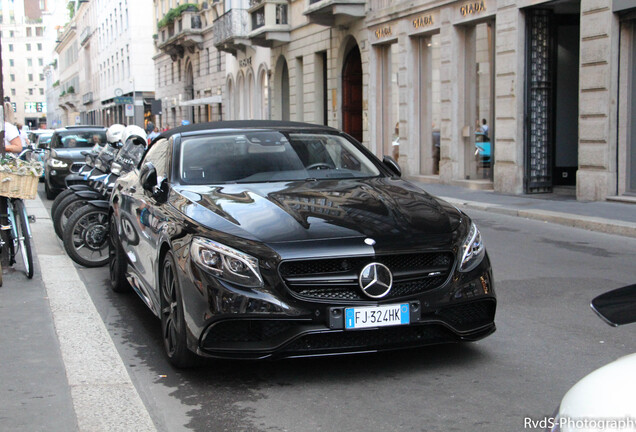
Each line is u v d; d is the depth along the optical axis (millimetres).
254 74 36281
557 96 16609
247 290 4289
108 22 76938
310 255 4301
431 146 21578
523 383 4516
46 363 4922
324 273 4359
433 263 4547
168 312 5043
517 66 16312
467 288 4582
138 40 64625
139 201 6148
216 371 4867
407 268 4484
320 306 4305
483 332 4727
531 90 16375
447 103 19672
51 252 9578
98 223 8836
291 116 31797
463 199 15797
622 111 13938
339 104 26578
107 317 6480
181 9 46594
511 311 6363
